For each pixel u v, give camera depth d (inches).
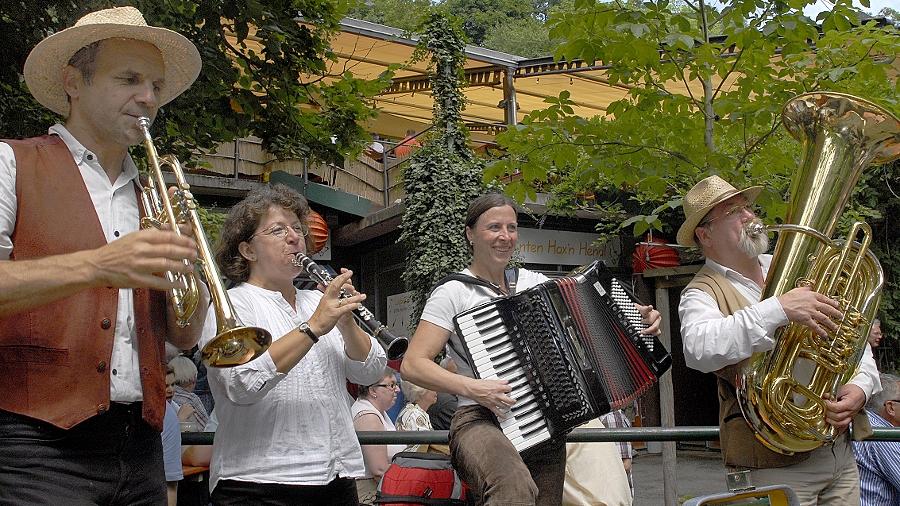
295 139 346.0
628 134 249.3
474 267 162.4
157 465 111.0
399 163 639.1
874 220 510.9
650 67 244.2
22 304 89.9
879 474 188.5
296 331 128.9
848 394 145.7
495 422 148.1
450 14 533.0
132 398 106.7
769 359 143.3
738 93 248.1
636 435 152.9
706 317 150.2
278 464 133.3
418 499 175.2
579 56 241.1
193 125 298.8
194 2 292.0
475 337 144.9
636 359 151.6
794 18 229.6
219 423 137.2
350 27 505.0
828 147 149.9
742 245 158.1
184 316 108.8
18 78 279.9
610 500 200.4
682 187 271.7
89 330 102.6
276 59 337.7
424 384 147.0
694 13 251.0
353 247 700.0
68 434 101.0
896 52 238.2
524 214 553.9
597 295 151.7
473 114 681.0
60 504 98.8
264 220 143.8
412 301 531.5
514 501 134.6
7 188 102.4
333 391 142.0
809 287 145.1
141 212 114.7
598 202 524.4
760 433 143.1
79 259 90.2
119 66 109.0
